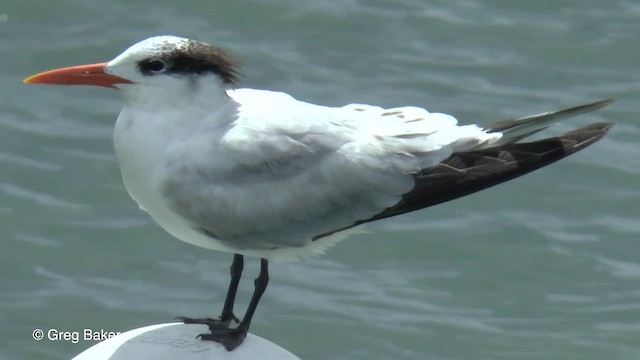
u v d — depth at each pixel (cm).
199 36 1859
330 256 1535
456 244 1555
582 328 1436
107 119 1714
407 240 1559
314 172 1016
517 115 1728
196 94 993
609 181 1644
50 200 1592
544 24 1930
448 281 1507
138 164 995
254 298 1053
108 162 1652
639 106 1767
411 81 1792
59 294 1463
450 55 1855
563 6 1972
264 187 1009
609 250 1548
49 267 1502
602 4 1978
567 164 1669
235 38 1858
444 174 1032
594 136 1040
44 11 1900
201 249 1530
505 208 1608
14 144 1669
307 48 1845
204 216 1007
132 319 1429
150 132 988
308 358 1388
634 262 1530
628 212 1599
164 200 1003
